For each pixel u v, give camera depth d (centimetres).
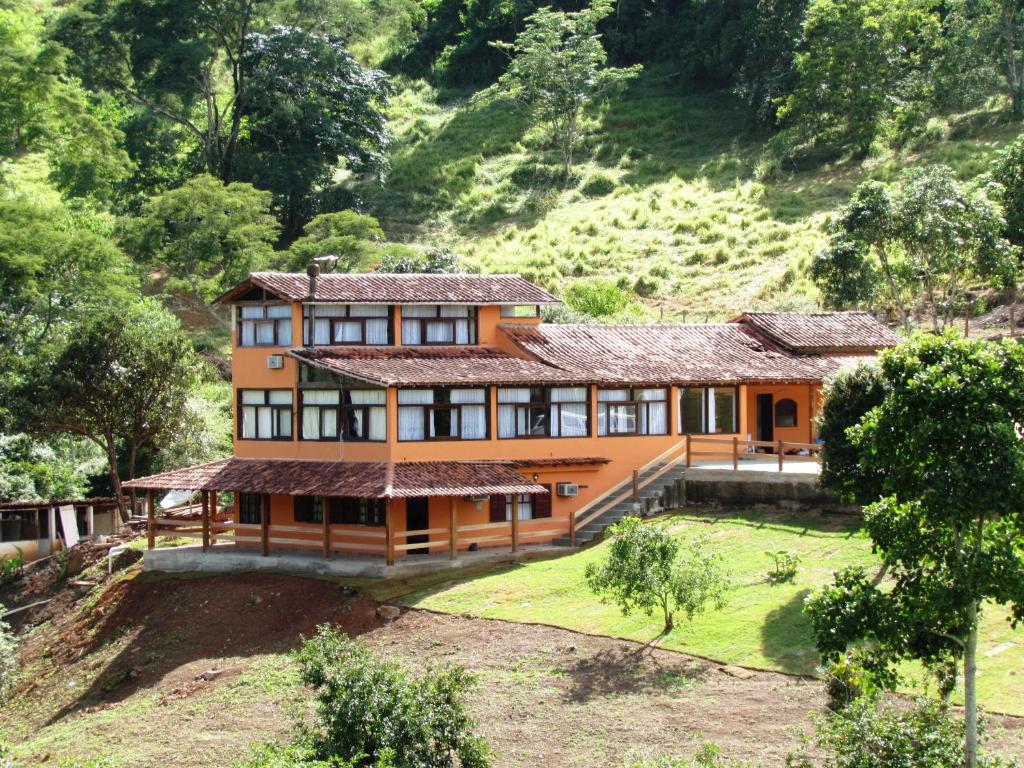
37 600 4725
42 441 5550
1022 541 1984
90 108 9931
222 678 3428
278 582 4028
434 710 2445
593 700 2877
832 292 6356
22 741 3381
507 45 10944
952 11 9569
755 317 5212
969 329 6222
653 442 4541
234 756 2850
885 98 9025
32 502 5194
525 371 4353
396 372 4150
